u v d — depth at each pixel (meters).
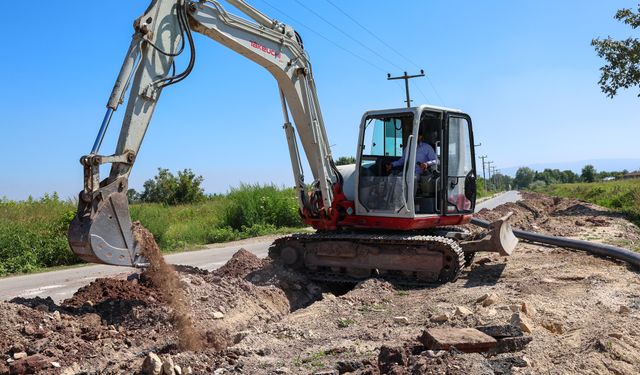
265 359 5.51
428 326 6.50
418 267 10.09
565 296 7.89
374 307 8.02
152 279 8.22
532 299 7.46
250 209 25.38
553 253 12.52
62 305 7.46
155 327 6.95
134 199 41.66
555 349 5.35
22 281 13.12
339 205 10.84
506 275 10.04
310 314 7.57
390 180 10.34
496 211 25.16
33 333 6.23
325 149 11.09
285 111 10.97
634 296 7.94
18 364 5.50
